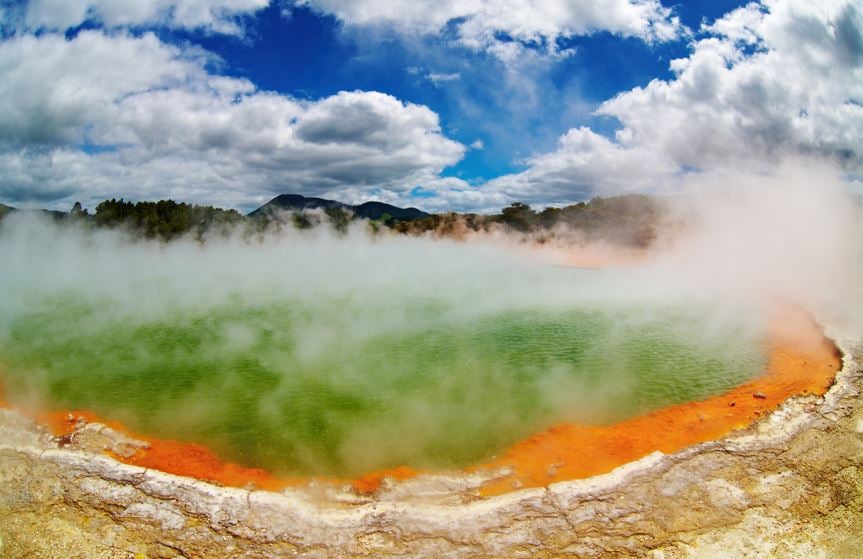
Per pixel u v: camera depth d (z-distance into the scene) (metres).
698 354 12.03
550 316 15.83
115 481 7.02
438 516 6.38
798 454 7.35
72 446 8.16
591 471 7.43
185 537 6.05
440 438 8.47
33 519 6.31
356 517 6.39
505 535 6.00
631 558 5.65
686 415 9.02
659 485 6.79
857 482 6.69
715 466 7.14
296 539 6.02
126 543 5.96
